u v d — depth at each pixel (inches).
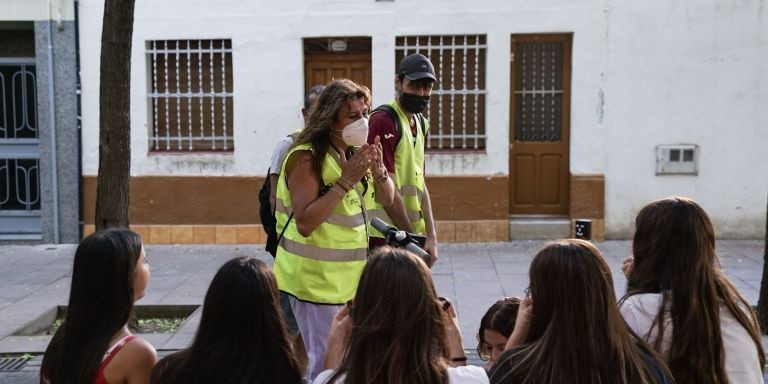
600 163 381.4
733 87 374.3
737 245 369.4
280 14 382.9
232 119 395.5
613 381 95.7
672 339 108.7
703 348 107.5
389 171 167.6
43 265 353.7
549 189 391.5
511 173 390.9
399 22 378.9
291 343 107.3
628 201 382.9
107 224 241.9
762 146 375.9
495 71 378.6
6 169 408.5
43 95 392.2
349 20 381.1
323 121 143.9
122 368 110.9
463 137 386.3
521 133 390.6
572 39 378.3
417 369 93.7
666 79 375.6
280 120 388.5
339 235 147.3
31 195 409.4
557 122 388.8
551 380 95.3
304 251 147.6
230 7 384.5
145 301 282.8
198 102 394.6
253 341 101.4
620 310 112.9
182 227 393.1
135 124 390.6
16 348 233.9
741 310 113.2
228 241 393.1
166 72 391.5
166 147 397.1
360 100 145.0
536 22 375.2
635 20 373.4
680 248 110.2
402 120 171.8
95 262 111.2
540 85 387.2
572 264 97.3
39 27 388.5
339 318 113.0
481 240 386.0
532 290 101.0
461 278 317.1
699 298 108.5
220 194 392.2
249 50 385.7
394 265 96.3
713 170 378.3
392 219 162.6
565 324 96.4
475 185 384.5
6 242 400.8
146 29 386.6
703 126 376.8
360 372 94.0
